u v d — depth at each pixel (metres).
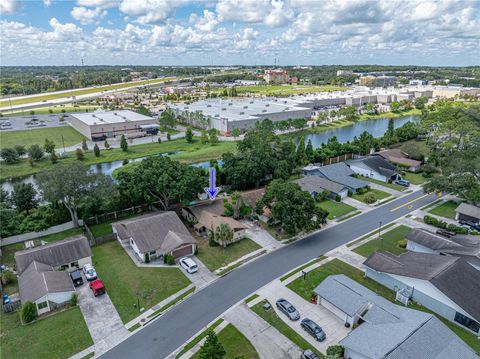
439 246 49.75
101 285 42.28
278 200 55.41
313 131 159.38
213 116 157.25
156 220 54.41
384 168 86.88
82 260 47.75
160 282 44.62
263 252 52.25
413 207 69.44
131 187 61.56
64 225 59.78
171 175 61.88
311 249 53.16
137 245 49.50
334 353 31.64
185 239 51.12
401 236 57.44
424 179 86.56
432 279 38.91
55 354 33.19
